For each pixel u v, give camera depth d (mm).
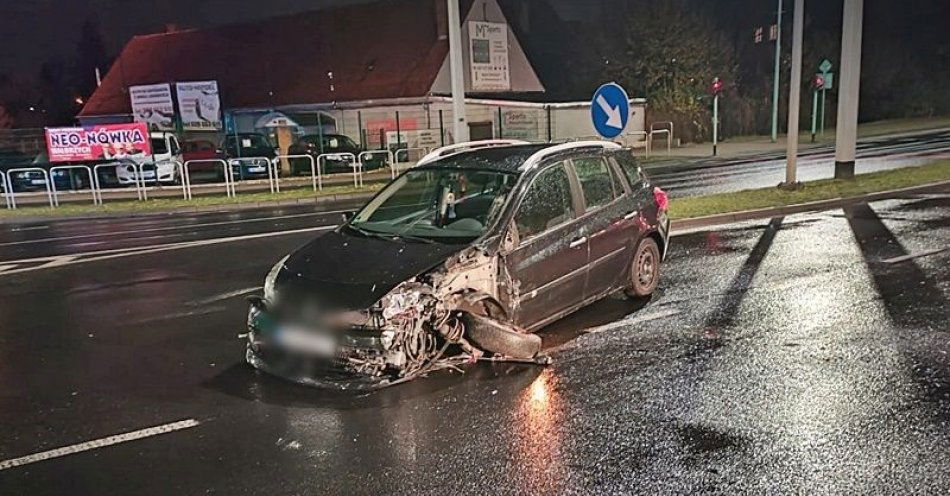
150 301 8414
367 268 5578
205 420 5004
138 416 5109
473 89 32844
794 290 7844
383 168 28109
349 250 5930
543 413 4953
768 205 13062
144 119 30000
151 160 22547
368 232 6270
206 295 8609
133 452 4570
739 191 15273
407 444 4566
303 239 12508
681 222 12016
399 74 32781
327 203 19188
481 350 5773
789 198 13766
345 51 35969
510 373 5668
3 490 4148
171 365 6145
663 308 7316
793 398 5051
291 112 34344
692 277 8570
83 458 4508
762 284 8148
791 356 5859
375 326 5242
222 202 19062
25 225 16656
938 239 10180
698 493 3902
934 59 53875
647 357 5945
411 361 5434
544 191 6402
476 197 6273
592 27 42500
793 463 4176
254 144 28062
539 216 6250
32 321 7727
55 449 4641
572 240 6441
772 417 4770
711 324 6758
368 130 32719
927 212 12445
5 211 19000
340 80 34438
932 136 33406
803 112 44062
